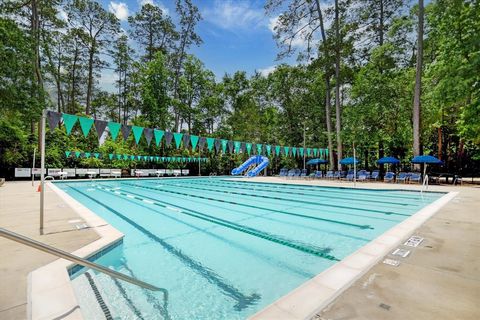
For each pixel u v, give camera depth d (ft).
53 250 5.16
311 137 80.79
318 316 5.59
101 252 11.07
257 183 53.21
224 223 18.88
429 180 44.27
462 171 57.21
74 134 67.67
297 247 13.38
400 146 56.59
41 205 13.16
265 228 17.37
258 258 11.78
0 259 9.22
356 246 13.47
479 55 18.90
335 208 25.14
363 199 30.96
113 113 94.27
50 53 71.31
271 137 91.76
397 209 24.26
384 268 8.22
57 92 80.84
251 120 91.91
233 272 10.21
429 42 48.03
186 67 88.33
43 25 65.10
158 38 87.66
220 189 43.50
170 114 83.15
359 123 53.88
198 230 16.83
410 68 53.26
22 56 46.70
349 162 54.95
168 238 14.97
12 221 15.61
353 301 6.19
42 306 6.20
